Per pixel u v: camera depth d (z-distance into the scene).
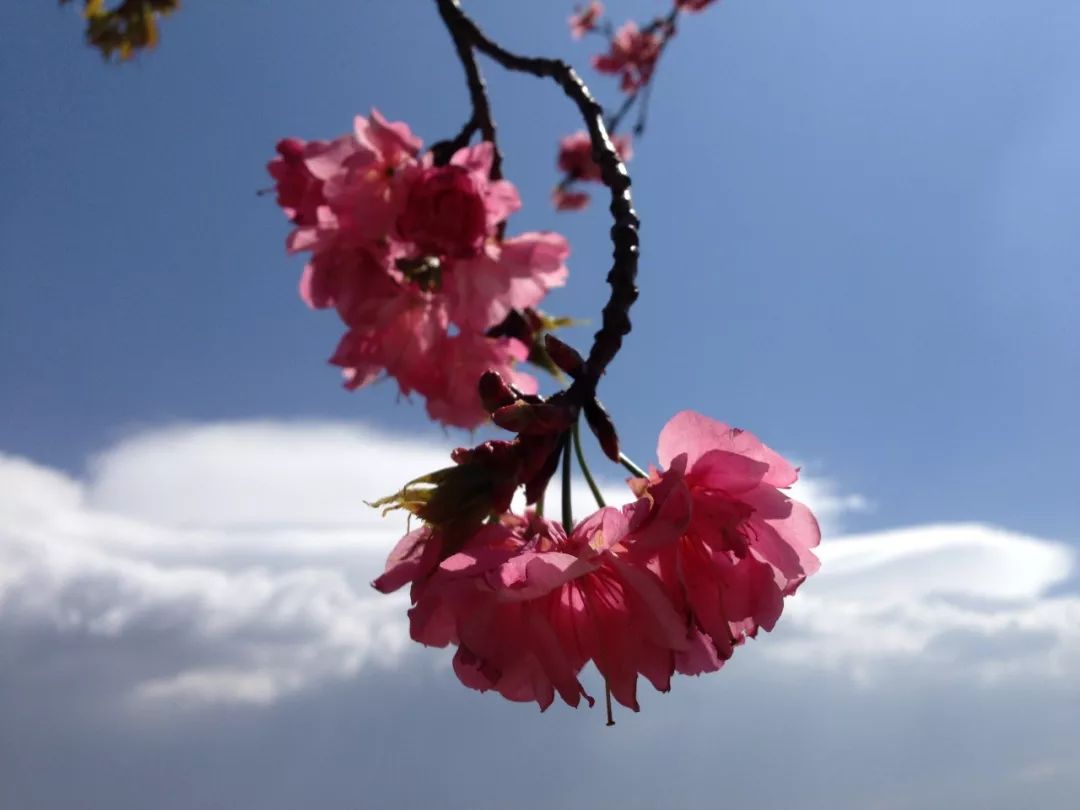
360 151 0.27
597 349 0.19
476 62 0.31
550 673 0.16
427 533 0.18
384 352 0.29
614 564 0.16
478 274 0.28
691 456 0.18
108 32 0.36
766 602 0.18
